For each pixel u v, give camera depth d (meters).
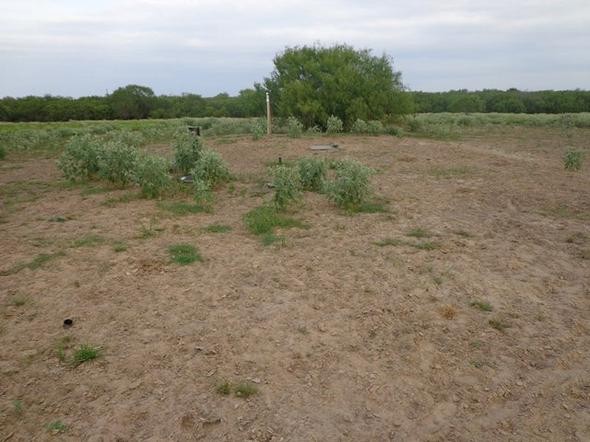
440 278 5.44
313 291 5.11
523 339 4.31
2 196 9.62
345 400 3.50
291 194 8.01
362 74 23.86
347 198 8.20
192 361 3.90
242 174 11.55
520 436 3.21
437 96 59.56
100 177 10.53
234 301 4.89
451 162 13.50
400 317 4.62
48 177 11.85
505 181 10.77
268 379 3.70
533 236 6.92
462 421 3.34
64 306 4.77
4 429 3.19
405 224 7.45
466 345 4.20
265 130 22.92
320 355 4.01
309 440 3.12
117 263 5.80
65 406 3.40
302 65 24.62
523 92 59.84
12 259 5.95
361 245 6.46
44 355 3.98
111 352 4.02
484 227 7.33
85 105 54.59
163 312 4.66
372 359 3.98
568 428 3.29
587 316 4.71
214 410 3.37
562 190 9.80
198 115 57.12
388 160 13.76
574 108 52.31
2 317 4.57
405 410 3.42
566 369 3.91
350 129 23.05
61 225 7.40
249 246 6.41
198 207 8.37
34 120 51.81
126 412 3.34
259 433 3.17
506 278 5.49
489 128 26.73
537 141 19.98
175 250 6.20
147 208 8.33
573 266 5.87
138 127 29.69
